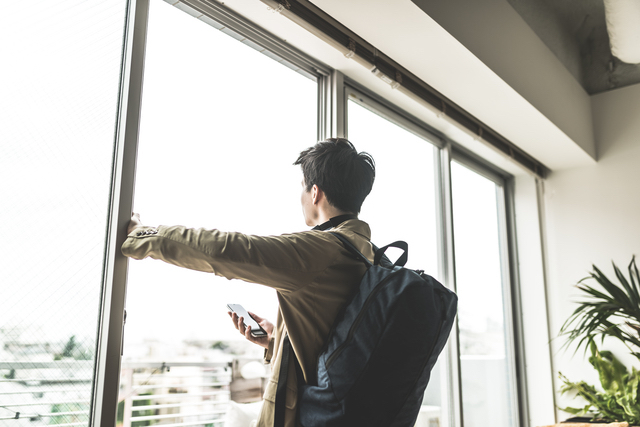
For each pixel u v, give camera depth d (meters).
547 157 3.13
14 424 1.00
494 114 2.54
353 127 2.09
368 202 2.09
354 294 0.99
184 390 1.42
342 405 0.89
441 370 2.38
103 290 1.17
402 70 2.11
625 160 3.10
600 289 3.02
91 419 1.11
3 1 1.09
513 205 3.36
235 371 1.58
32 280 1.06
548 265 3.23
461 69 2.11
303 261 0.95
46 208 1.10
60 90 1.16
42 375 1.05
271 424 0.95
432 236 2.46
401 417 0.94
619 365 2.83
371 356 0.90
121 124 1.25
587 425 2.30
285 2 1.58
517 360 3.14
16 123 1.08
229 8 1.61
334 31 1.77
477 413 2.64
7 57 1.08
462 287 2.68
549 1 2.97
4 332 1.01
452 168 2.80
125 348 1.26
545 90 2.63
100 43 1.25
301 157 1.21
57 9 1.18
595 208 3.15
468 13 2.01
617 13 2.53
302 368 0.97
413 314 0.92
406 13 1.74
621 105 3.17
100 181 1.20
